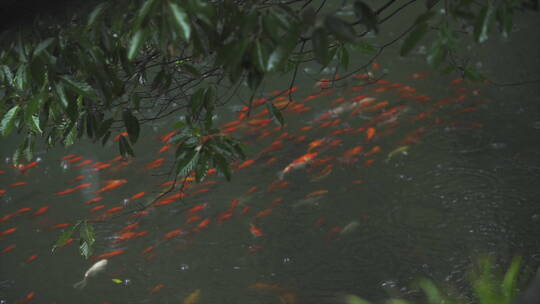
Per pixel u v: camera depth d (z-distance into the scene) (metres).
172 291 6.00
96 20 2.47
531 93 8.77
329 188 7.32
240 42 2.04
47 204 7.70
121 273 6.34
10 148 9.35
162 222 7.08
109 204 7.51
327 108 9.13
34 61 2.38
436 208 6.76
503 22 2.11
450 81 9.51
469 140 7.89
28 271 6.54
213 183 7.71
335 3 13.05
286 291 5.81
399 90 9.12
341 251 6.29
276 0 2.58
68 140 3.12
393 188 7.18
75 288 6.20
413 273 5.83
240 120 8.88
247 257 6.38
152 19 2.29
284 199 7.23
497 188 6.94
